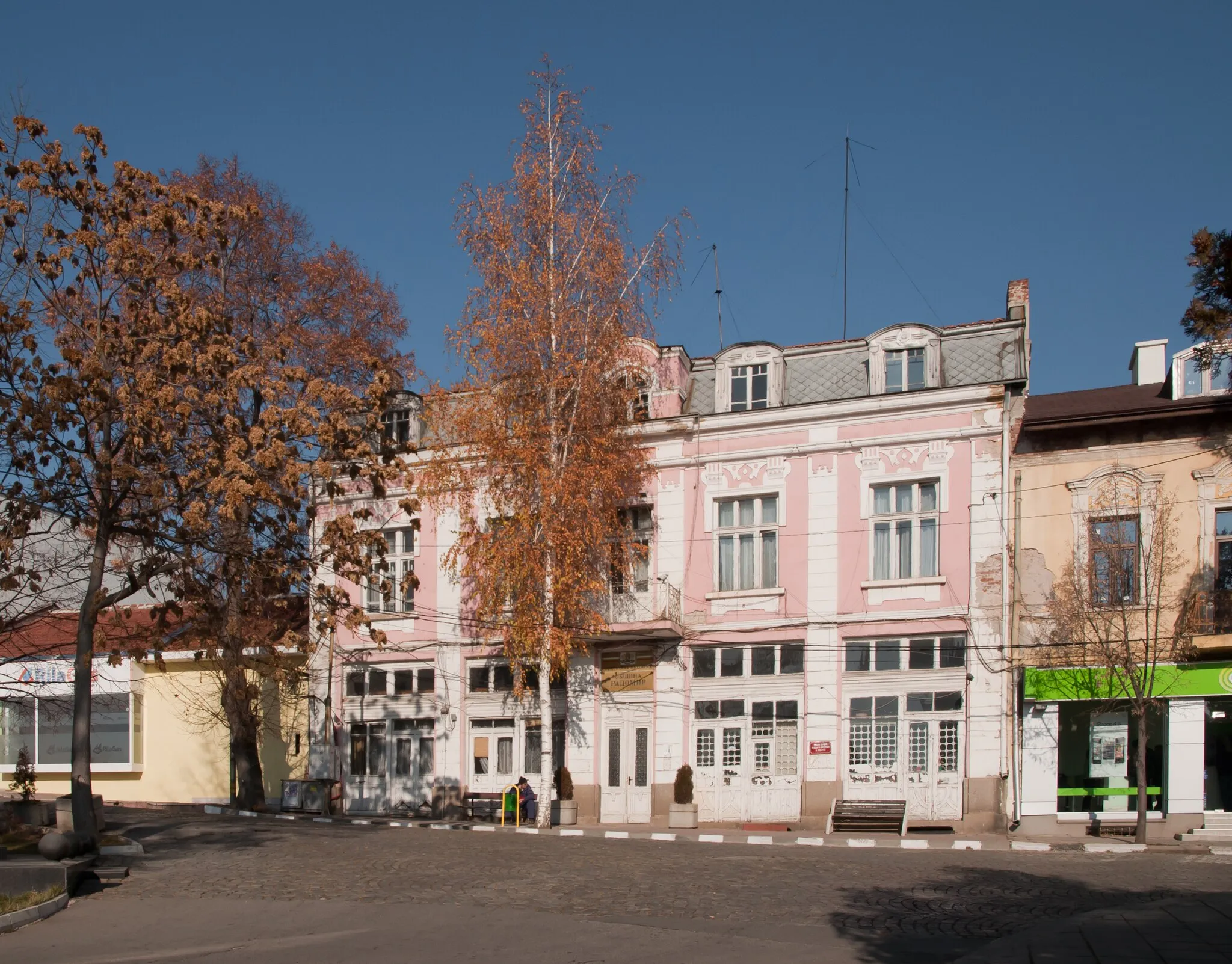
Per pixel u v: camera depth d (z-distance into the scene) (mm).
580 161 30312
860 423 30906
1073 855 22766
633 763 31703
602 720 32094
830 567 30609
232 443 19406
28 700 36125
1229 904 14562
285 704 36656
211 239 27188
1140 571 27781
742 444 32000
